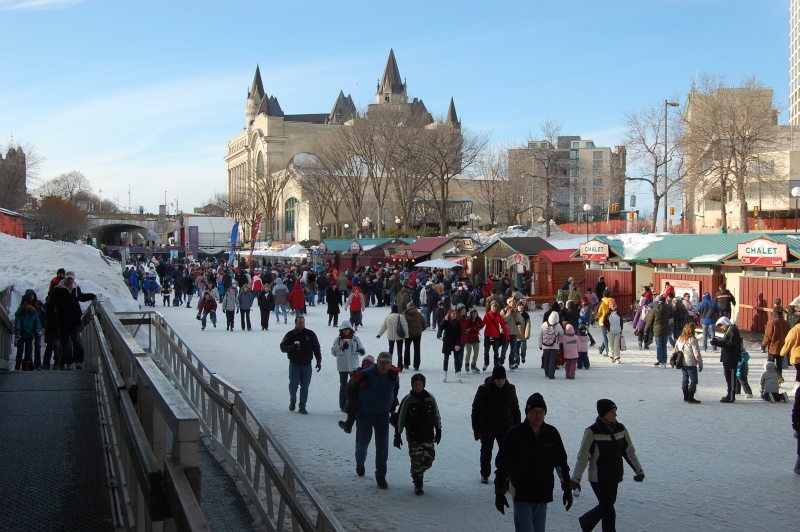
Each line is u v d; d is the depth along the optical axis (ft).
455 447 38.32
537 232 186.50
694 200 206.90
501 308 75.97
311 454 36.09
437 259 161.48
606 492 24.48
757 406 48.98
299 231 372.58
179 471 10.37
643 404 49.42
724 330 66.33
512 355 64.54
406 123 238.48
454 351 57.77
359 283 130.41
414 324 63.46
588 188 457.27
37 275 83.56
